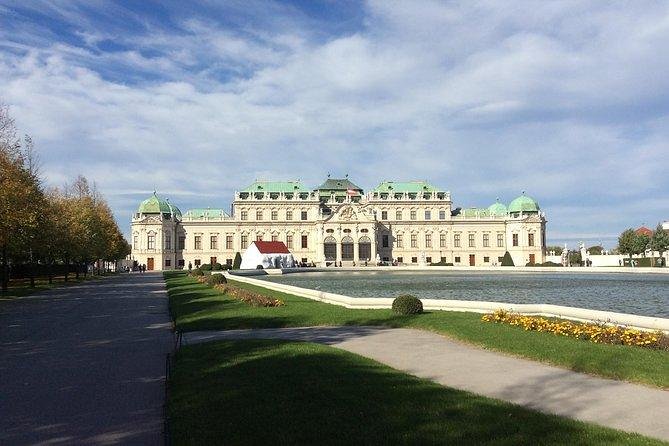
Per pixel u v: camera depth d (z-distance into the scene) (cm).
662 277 9562
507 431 1180
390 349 2294
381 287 7056
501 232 19138
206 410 1381
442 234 18925
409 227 18800
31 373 2002
